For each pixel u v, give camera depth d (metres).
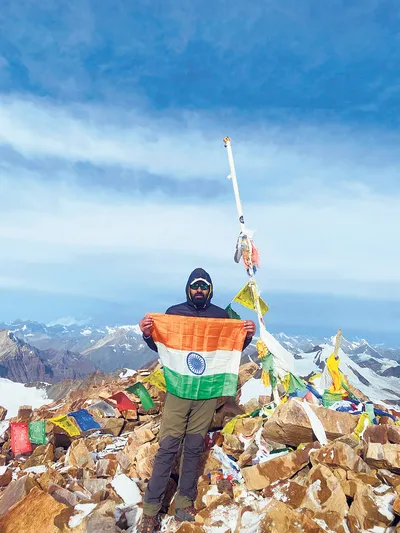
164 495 3.02
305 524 2.39
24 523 2.71
